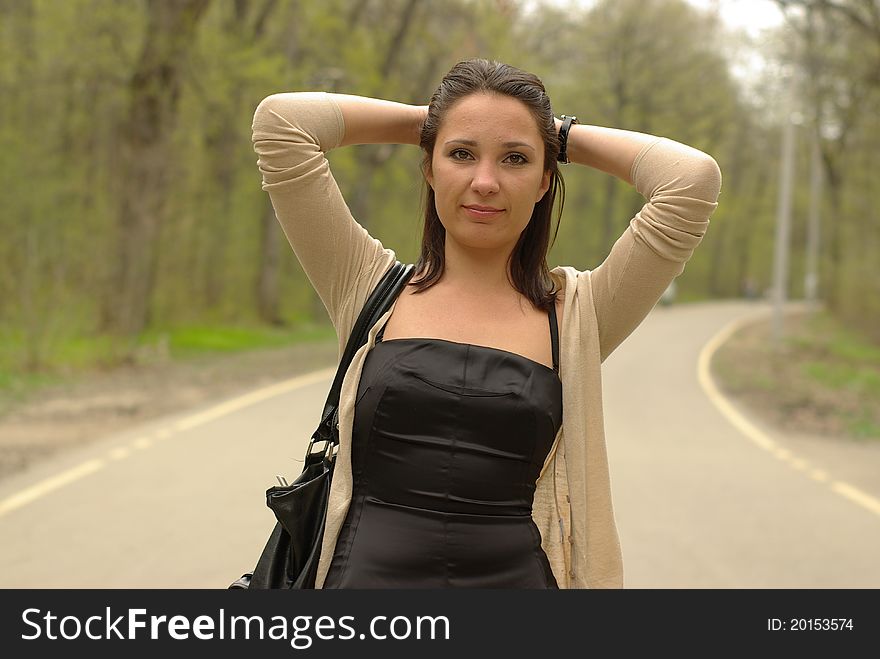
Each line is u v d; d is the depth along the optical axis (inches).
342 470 76.6
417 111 83.6
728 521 282.0
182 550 234.2
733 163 2433.6
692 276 2849.4
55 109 794.2
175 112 810.8
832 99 893.2
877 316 1384.1
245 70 820.6
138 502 285.6
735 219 2650.1
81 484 310.0
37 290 639.8
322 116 80.3
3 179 658.8
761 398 636.1
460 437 74.0
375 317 79.3
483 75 76.2
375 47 1151.0
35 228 650.8
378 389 75.4
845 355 1062.4
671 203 76.9
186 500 288.4
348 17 1114.7
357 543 74.7
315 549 77.1
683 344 1114.1
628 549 246.8
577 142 83.0
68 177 719.7
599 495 78.6
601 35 1632.6
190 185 1024.9
